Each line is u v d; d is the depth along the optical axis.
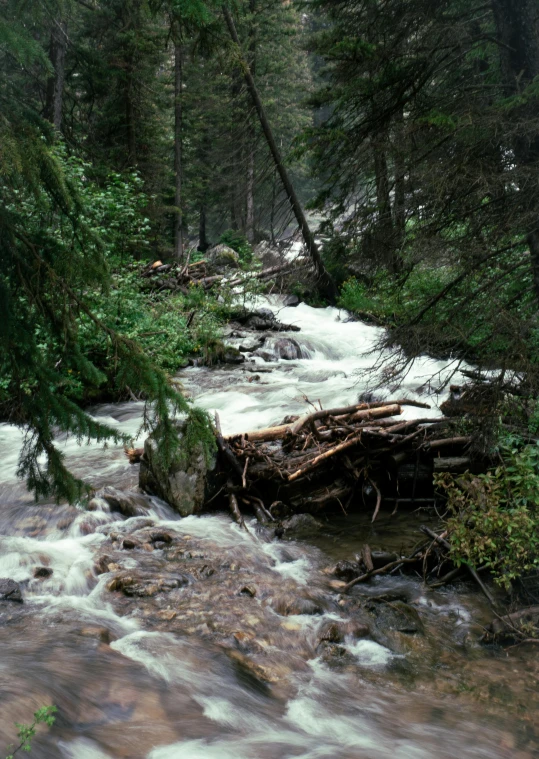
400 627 5.61
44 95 21.58
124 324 15.56
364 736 4.20
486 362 7.30
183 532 7.50
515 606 5.91
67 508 7.81
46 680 4.37
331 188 9.92
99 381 4.41
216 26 5.39
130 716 4.17
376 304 10.97
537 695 4.74
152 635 5.32
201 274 23.25
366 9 9.69
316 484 8.50
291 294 24.50
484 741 4.20
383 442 8.52
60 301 4.23
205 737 4.03
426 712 4.52
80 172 14.36
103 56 26.55
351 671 5.02
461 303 7.61
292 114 39.44
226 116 33.16
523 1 7.91
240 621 5.60
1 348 4.11
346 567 6.69
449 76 9.23
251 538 7.46
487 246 7.48
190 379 15.86
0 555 6.64
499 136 7.16
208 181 36.47
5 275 4.12
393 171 8.28
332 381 14.96
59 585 6.15
